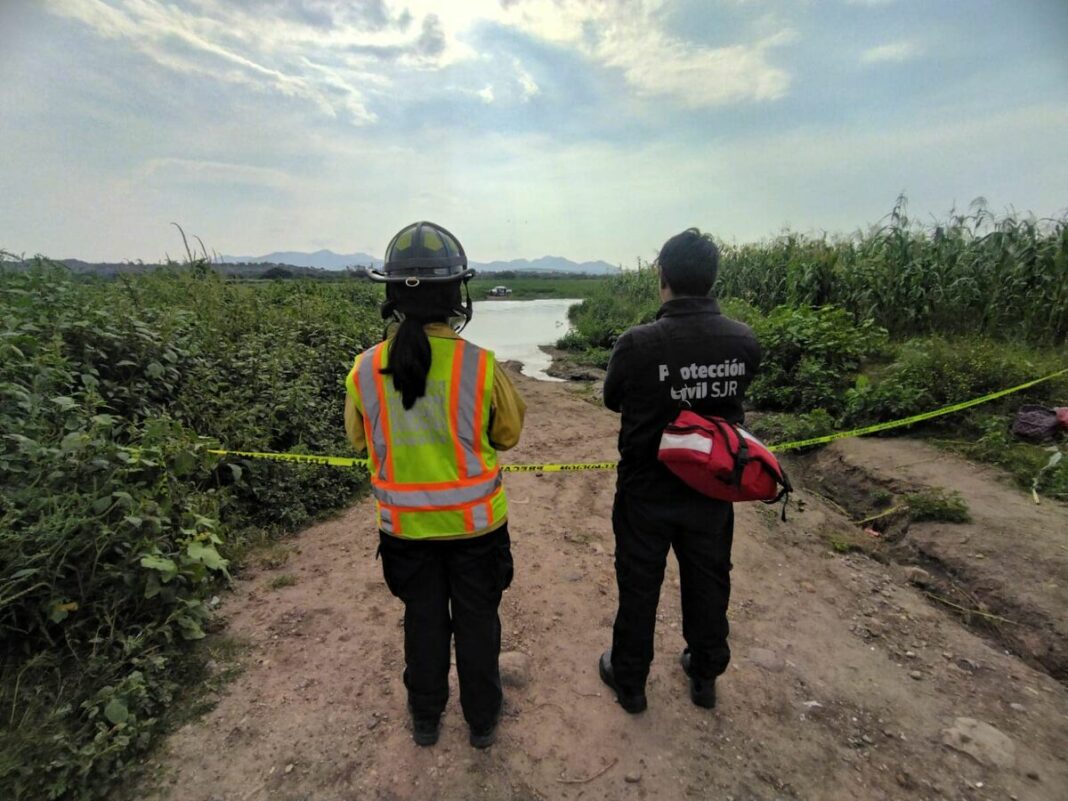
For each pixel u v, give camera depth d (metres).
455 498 1.91
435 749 2.25
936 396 6.00
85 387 3.62
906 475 4.75
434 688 2.15
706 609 2.24
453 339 1.91
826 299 10.09
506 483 5.14
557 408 8.23
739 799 2.07
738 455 1.92
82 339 3.97
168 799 2.00
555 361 14.28
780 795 2.09
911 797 2.09
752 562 3.71
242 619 2.99
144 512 2.78
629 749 2.27
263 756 2.19
